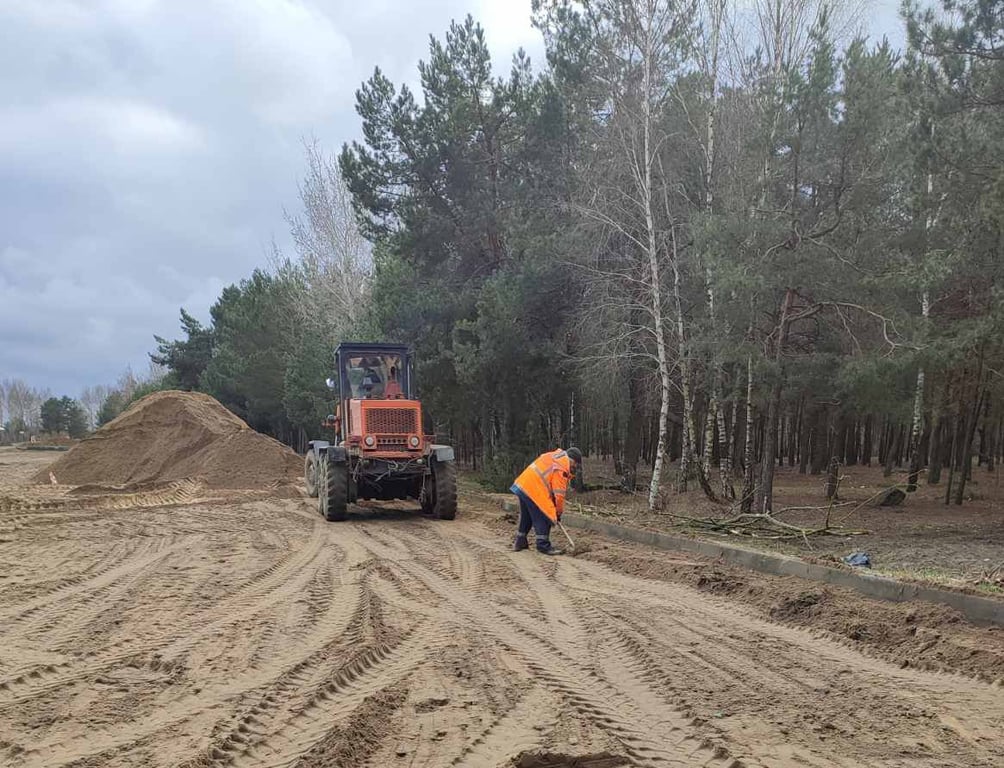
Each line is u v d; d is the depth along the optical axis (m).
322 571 8.89
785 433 34.19
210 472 21.08
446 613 6.88
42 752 3.94
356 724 4.26
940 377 17.73
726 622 6.59
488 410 23.27
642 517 14.11
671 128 17.91
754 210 14.30
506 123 22.72
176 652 5.67
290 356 36.66
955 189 13.52
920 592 6.68
